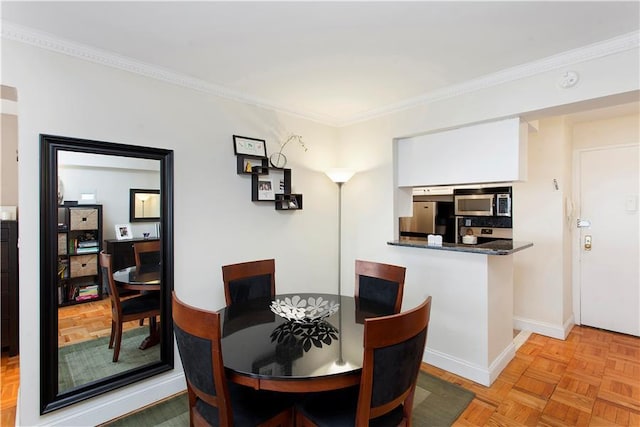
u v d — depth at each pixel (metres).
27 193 1.90
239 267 2.55
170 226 2.46
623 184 3.53
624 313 3.54
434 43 2.05
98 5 1.65
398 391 1.42
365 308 2.27
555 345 3.28
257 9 1.69
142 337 2.41
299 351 1.60
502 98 2.51
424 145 3.12
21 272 1.90
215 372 1.37
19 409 1.91
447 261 2.82
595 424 2.11
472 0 1.62
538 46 2.09
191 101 2.59
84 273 2.17
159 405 2.34
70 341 2.12
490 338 2.63
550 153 3.53
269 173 3.13
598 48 2.06
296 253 3.38
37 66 1.92
